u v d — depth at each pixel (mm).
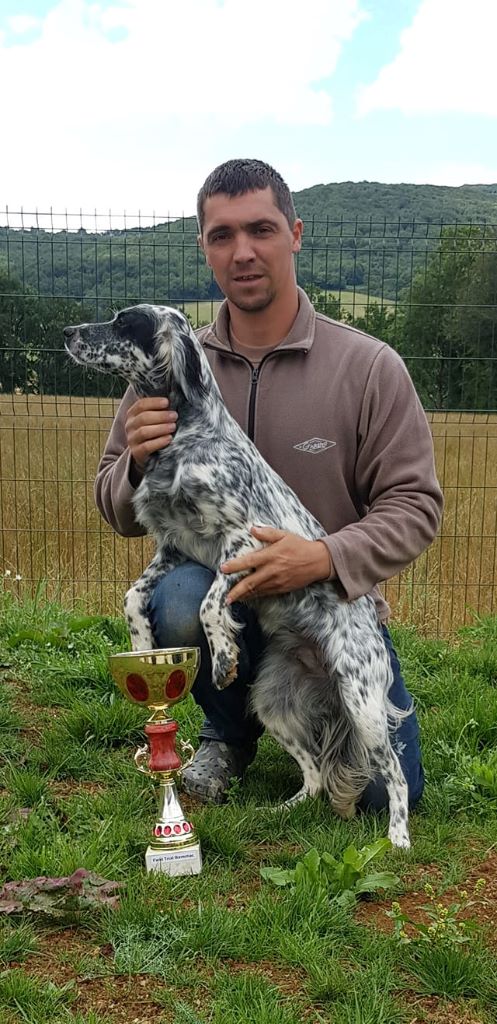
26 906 2684
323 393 3621
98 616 6223
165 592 3475
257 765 4070
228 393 3766
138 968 2471
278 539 3270
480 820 3578
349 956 2570
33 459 10438
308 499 3695
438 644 6020
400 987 2441
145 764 3643
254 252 3523
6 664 5180
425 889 2934
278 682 3605
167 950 2557
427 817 3621
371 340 3691
